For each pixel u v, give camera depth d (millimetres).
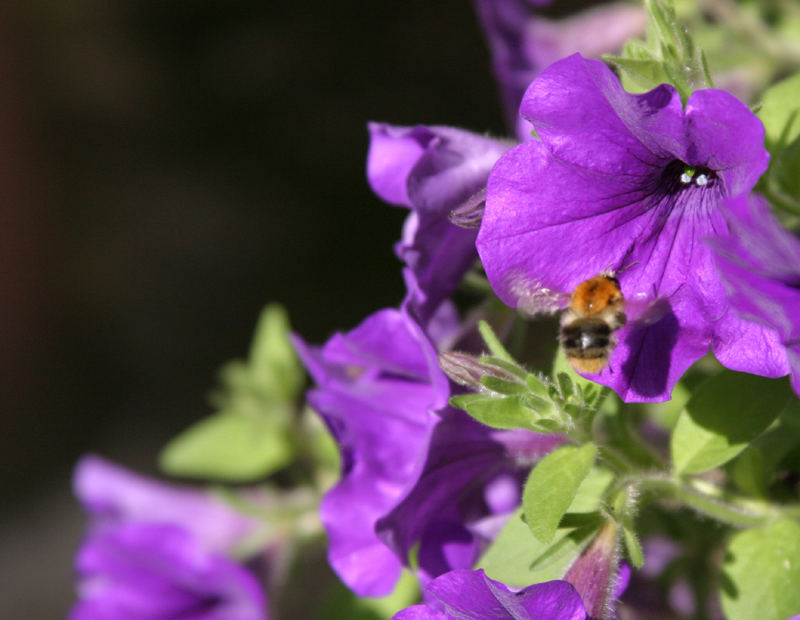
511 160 499
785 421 536
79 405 1353
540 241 502
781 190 530
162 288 1380
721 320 500
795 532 525
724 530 571
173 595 631
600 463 527
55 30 1474
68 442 1329
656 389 503
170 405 1321
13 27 1437
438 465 524
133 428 1315
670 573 584
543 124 495
